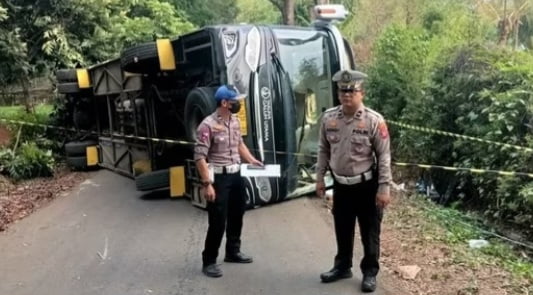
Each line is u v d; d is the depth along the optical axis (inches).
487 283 188.2
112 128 458.3
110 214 313.0
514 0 581.3
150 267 220.4
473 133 324.8
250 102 295.9
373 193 183.6
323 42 335.0
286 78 308.8
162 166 372.2
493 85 322.7
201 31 301.9
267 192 303.9
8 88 605.6
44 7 579.2
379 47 472.1
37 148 474.6
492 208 295.4
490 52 353.4
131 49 332.2
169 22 763.4
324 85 334.0
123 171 443.5
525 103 287.6
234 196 214.1
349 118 181.3
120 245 251.9
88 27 614.9
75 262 231.0
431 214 291.6
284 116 305.7
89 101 507.8
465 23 505.7
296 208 302.7
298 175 321.1
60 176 458.3
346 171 183.2
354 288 190.2
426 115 380.8
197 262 223.9
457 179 340.5
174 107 359.6
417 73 436.8
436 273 199.2
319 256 224.8
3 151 441.4
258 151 297.6
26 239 269.0
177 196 338.0
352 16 760.3
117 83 424.2
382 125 178.4
